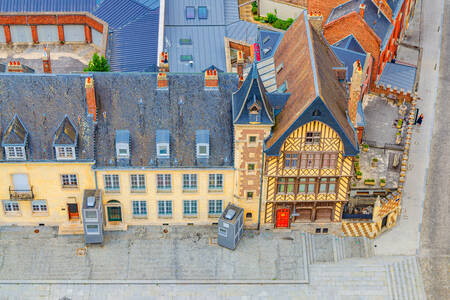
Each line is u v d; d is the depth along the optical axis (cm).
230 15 10931
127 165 7675
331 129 7350
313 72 7456
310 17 8831
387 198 8144
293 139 7419
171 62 9962
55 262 7731
